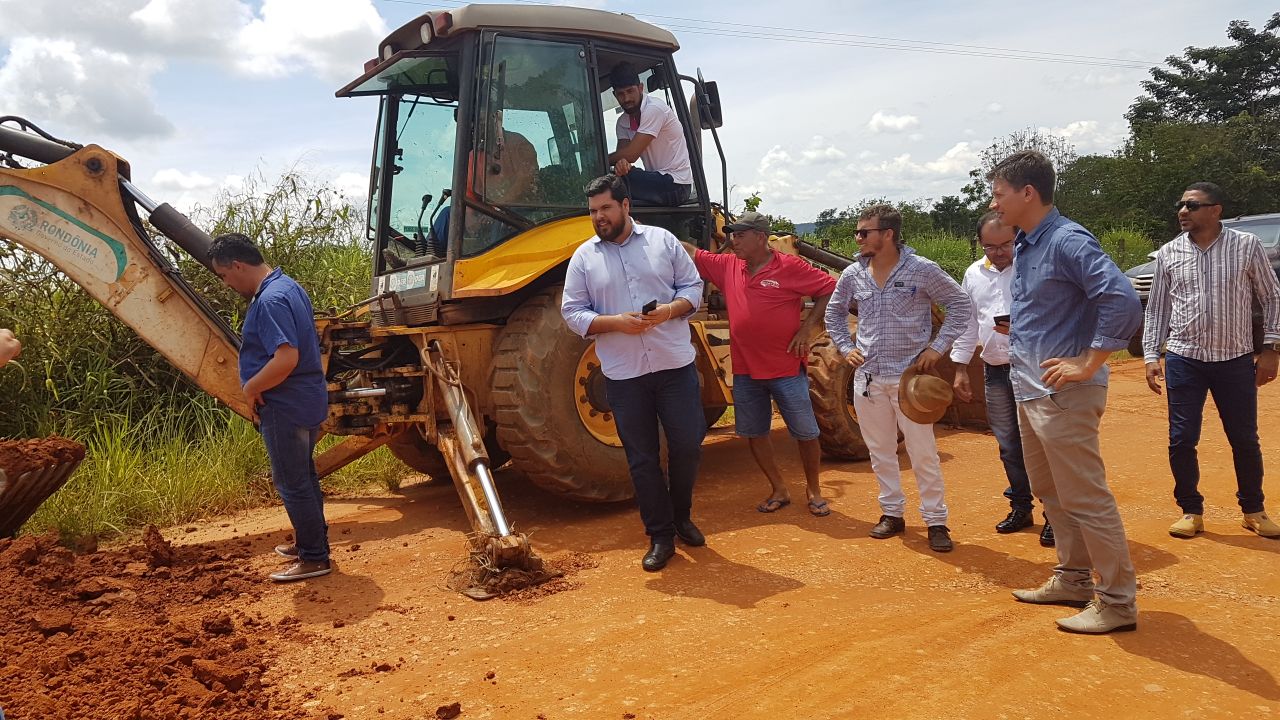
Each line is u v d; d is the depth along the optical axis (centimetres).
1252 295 442
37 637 342
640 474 433
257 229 890
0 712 184
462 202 526
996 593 377
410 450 649
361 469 692
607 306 437
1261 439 675
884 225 446
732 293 516
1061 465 321
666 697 285
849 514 517
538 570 420
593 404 538
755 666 304
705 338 596
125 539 546
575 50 564
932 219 2869
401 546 498
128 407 705
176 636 343
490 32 532
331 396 523
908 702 270
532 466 516
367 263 927
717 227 645
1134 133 3047
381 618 381
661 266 438
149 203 518
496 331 554
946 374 746
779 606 369
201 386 519
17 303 713
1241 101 4141
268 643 354
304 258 911
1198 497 449
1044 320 325
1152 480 566
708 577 414
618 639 338
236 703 295
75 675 303
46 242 499
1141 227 2688
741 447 742
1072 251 311
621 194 433
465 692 299
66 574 420
